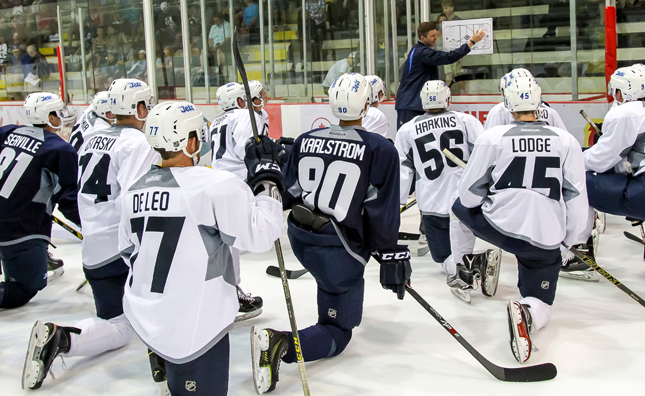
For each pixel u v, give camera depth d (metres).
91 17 12.72
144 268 2.96
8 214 5.18
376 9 10.12
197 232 2.91
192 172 2.97
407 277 3.94
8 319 5.39
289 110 10.54
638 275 6.00
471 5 9.25
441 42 9.60
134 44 12.39
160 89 12.30
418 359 4.34
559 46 8.83
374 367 4.21
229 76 11.62
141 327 2.94
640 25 8.56
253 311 5.21
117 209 4.38
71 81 13.55
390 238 3.88
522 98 4.31
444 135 5.66
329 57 10.62
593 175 5.88
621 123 5.37
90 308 5.67
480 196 4.51
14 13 14.18
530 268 4.51
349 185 3.82
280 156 3.60
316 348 3.96
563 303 5.34
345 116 3.92
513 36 9.08
